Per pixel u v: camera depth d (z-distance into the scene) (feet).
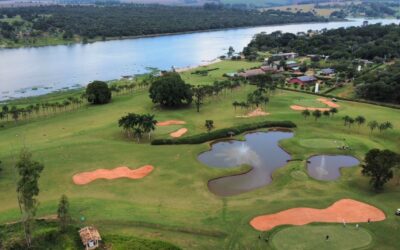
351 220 268.62
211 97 606.55
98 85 575.38
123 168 351.67
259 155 397.39
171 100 540.11
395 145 414.21
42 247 229.04
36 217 264.72
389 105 557.33
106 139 429.38
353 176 342.85
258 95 563.48
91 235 230.89
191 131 454.81
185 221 263.49
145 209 279.69
